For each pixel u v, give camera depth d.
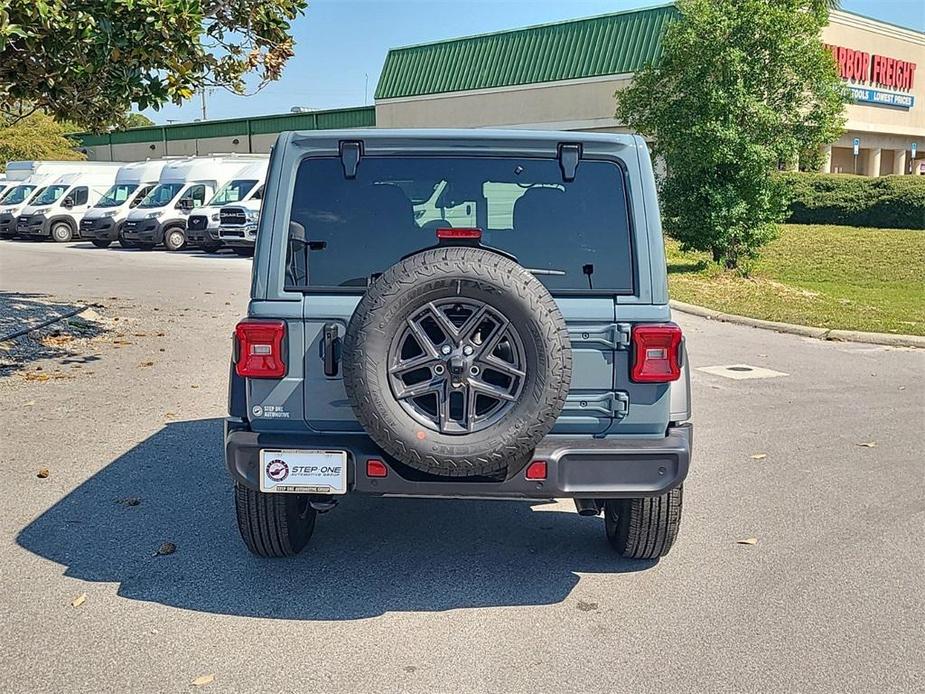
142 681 3.58
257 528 4.55
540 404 3.75
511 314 3.72
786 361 10.68
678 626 4.10
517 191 4.21
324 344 4.00
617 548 4.82
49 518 5.32
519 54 33.50
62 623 4.05
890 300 15.56
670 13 29.58
